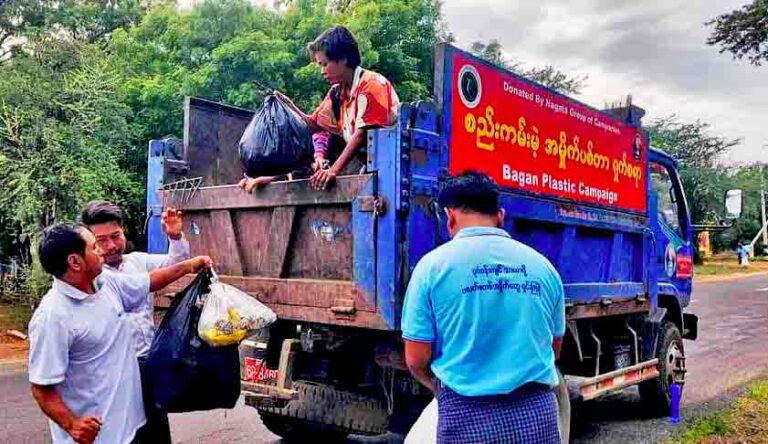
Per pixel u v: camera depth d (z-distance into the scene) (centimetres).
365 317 340
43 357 249
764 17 984
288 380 378
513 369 225
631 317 595
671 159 700
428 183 342
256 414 605
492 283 229
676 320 670
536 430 226
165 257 353
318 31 1291
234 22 1325
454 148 361
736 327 1300
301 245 380
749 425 563
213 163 484
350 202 349
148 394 287
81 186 1088
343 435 517
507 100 407
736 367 874
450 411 228
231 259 416
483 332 227
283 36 1322
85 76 1133
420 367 237
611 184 534
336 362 394
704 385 761
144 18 1445
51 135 1069
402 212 330
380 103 379
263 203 392
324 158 416
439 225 347
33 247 1105
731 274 3148
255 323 293
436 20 1471
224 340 288
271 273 392
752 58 1043
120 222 327
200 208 429
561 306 246
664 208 689
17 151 1073
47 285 1119
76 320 257
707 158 3944
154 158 462
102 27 1622
